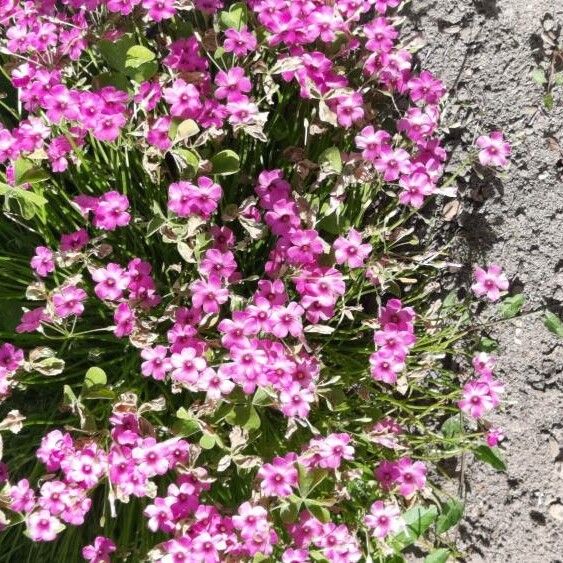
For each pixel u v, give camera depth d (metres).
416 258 0.45
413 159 0.45
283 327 0.39
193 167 0.41
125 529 0.42
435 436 0.44
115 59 0.42
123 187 0.45
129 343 0.45
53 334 0.45
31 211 0.43
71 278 0.40
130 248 0.48
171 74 0.42
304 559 0.39
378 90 0.46
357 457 0.45
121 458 0.38
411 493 0.41
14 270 0.46
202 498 0.42
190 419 0.39
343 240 0.41
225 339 0.38
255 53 0.46
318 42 0.46
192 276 0.45
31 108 0.42
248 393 0.38
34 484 0.42
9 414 0.39
